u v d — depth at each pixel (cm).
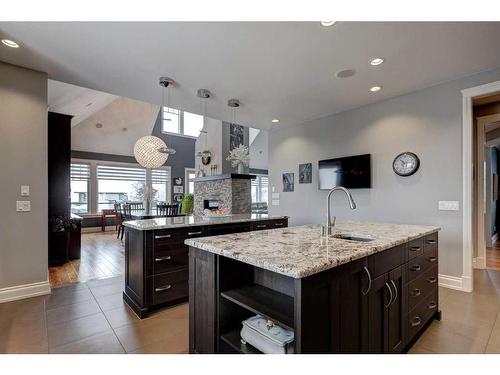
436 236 240
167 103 405
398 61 277
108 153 886
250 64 283
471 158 309
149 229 252
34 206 291
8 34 225
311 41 240
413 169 350
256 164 1307
